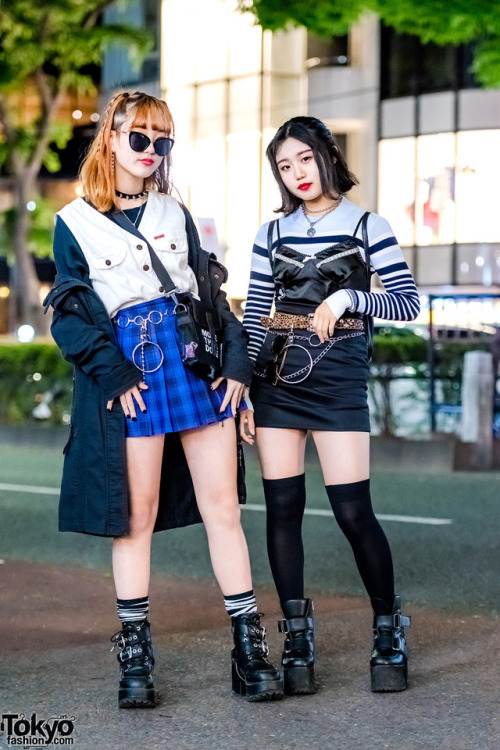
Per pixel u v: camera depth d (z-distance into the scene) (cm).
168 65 3719
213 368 419
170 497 438
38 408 1727
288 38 3462
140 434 413
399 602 438
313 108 3494
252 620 429
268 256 451
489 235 3319
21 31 2816
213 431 426
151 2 3769
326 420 433
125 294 417
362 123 3516
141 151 420
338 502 434
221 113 3550
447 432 1422
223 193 3538
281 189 449
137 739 379
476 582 667
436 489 1151
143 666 416
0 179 3506
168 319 421
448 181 3381
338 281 436
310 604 438
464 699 419
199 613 586
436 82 3391
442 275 3394
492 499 1072
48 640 528
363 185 3525
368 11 1565
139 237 422
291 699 422
